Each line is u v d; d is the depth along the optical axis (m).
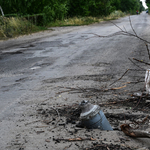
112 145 2.38
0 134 2.80
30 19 21.44
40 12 25.47
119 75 5.25
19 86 4.96
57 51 9.12
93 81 4.92
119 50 8.38
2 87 4.98
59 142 2.52
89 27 21.53
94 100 3.85
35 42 12.30
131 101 3.70
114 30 16.55
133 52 7.76
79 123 3.00
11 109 3.68
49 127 2.93
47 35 15.82
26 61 7.54
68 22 27.28
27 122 3.13
